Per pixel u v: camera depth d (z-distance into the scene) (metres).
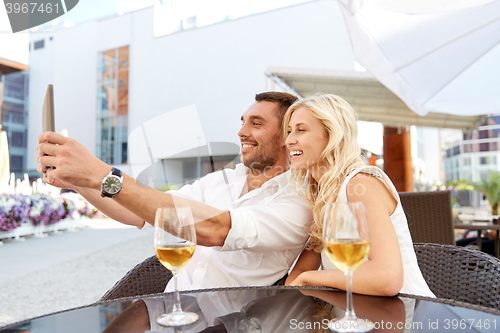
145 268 1.26
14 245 5.20
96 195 1.05
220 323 0.63
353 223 0.64
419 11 1.80
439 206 2.39
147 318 0.66
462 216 3.06
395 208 1.03
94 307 0.73
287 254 1.15
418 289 1.01
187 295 0.80
